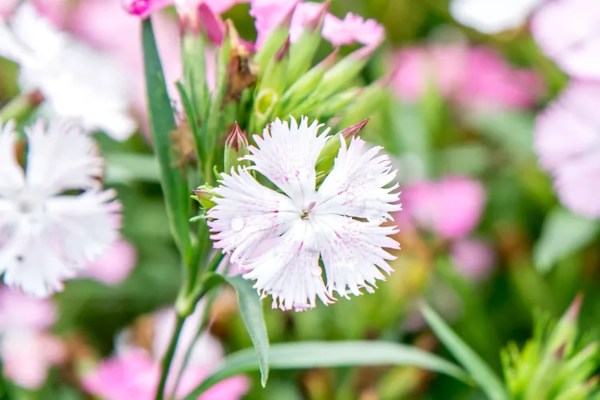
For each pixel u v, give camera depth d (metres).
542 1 0.49
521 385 0.34
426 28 0.56
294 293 0.27
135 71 0.50
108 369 0.38
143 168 0.40
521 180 0.49
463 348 0.35
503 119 0.49
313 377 0.39
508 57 0.55
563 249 0.41
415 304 0.41
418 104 0.51
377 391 0.39
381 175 0.27
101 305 0.47
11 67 0.46
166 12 0.53
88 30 0.51
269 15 0.29
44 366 0.41
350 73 0.30
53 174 0.32
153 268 0.48
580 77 0.42
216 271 0.30
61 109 0.34
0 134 0.31
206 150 0.29
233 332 0.40
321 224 0.27
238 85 0.29
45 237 0.31
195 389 0.32
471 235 0.49
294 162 0.27
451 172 0.50
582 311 0.44
